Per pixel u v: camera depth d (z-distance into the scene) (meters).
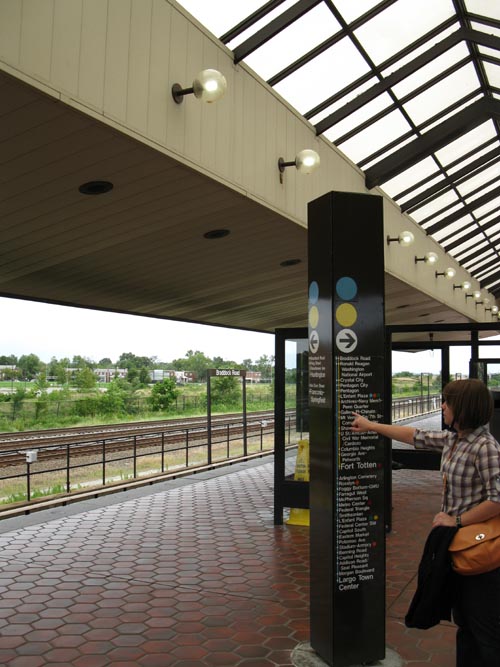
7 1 3.97
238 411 36.81
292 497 7.79
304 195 8.05
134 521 7.98
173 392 35.22
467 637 3.01
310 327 4.31
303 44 6.98
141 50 5.17
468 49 8.53
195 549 6.68
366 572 3.95
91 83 4.62
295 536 7.26
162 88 5.41
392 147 10.20
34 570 5.93
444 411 3.10
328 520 3.94
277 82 7.48
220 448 18.12
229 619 4.73
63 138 4.93
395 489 10.59
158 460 15.43
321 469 4.06
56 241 7.45
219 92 5.07
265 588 5.44
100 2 4.75
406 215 12.97
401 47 7.88
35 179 5.64
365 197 4.17
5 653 4.14
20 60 4.05
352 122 8.95
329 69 7.63
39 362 67.94
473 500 2.93
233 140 6.44
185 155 5.64
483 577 2.85
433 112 9.70
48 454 15.09
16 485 11.80
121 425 22.94
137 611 4.90
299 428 8.04
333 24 6.93
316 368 4.19
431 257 11.37
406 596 5.30
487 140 11.41
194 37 5.90
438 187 12.34
